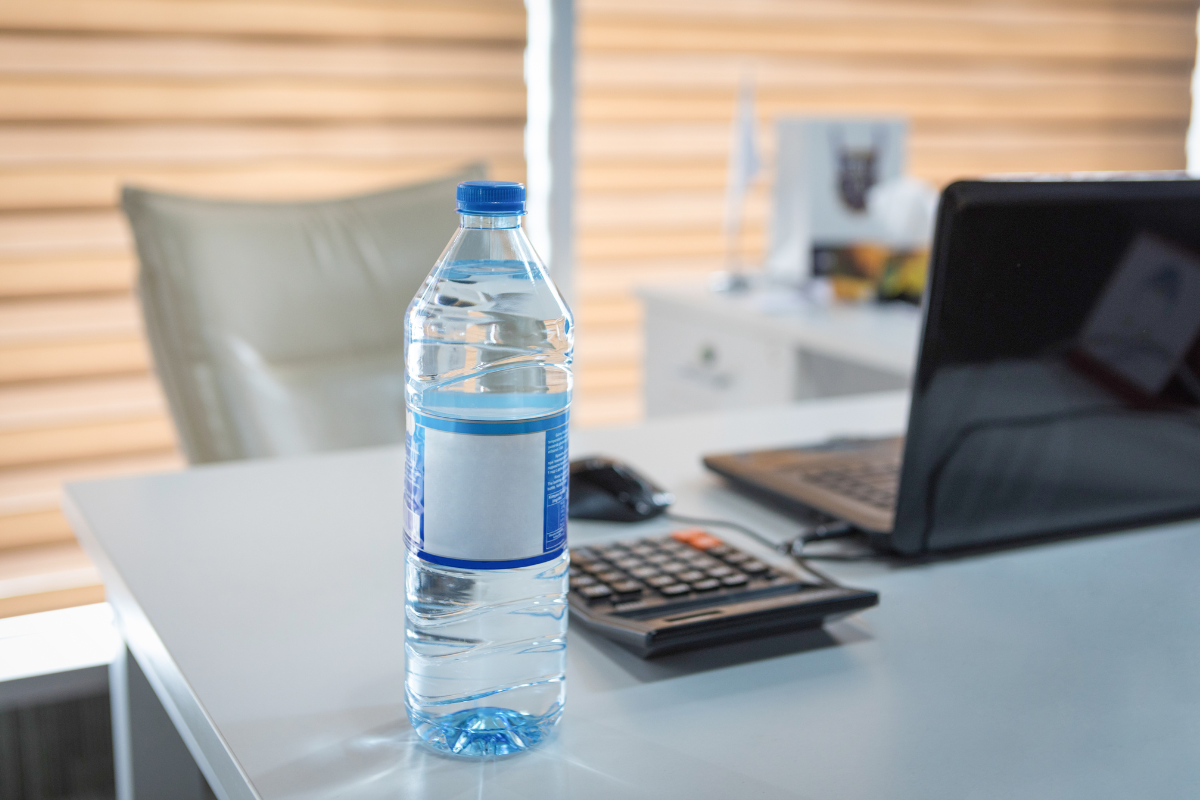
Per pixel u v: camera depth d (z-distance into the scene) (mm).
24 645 1884
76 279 2160
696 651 673
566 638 672
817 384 2055
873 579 800
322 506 952
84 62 2109
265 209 1460
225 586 768
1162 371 841
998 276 738
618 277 2812
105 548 840
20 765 1673
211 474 1043
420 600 585
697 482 1043
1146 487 890
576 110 2598
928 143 3002
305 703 601
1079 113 3137
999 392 781
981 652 678
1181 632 714
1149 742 570
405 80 2393
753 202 2887
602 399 2869
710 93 2764
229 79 2234
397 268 1496
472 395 670
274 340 1389
